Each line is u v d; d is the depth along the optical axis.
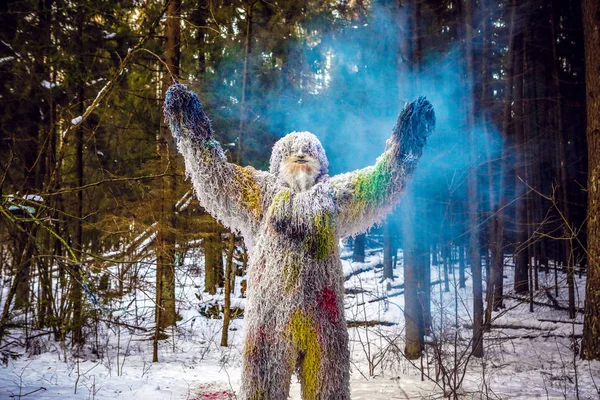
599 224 7.54
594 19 7.70
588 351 7.54
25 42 9.02
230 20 10.70
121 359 7.63
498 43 14.27
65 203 9.36
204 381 6.41
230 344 9.03
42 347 7.85
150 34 7.17
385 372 6.89
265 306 3.31
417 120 3.33
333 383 3.25
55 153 9.40
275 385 3.25
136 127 10.23
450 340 7.01
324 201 3.38
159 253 7.84
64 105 9.66
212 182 3.44
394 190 3.41
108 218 7.61
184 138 3.43
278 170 3.64
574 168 16.70
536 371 6.87
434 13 11.77
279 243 3.36
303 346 3.27
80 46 9.38
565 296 13.31
